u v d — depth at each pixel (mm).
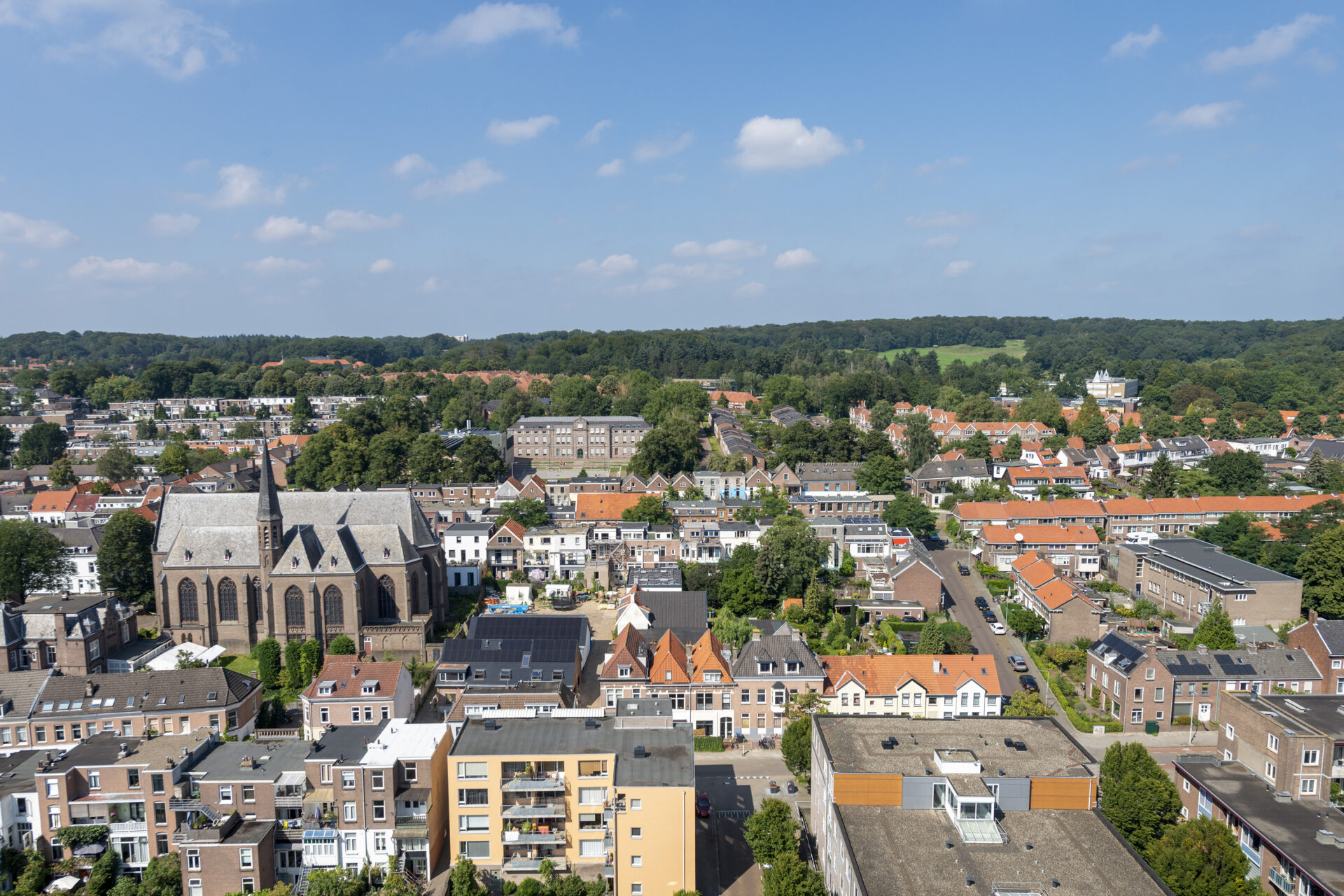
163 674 106438
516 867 79125
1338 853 73938
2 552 148125
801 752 97688
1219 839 73375
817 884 70188
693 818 76500
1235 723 97000
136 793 84438
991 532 182000
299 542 134375
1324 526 176875
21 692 105312
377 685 106938
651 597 138125
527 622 124562
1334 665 116125
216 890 78562
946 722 83688
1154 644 117688
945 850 64812
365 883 78875
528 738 85062
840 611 153875
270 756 87938
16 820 83938
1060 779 70500
